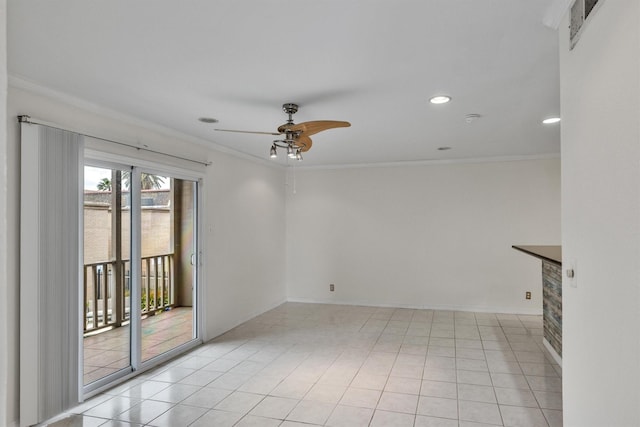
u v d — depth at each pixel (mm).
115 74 2875
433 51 2533
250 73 2865
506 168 6449
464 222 6637
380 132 4691
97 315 3707
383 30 2262
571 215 1931
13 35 2295
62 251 3195
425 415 3188
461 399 3453
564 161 2027
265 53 2545
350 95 3344
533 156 6293
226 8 2025
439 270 6750
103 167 3742
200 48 2473
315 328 5680
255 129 4457
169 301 4582
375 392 3609
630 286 1327
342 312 6609
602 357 1572
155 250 4359
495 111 3824
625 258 1358
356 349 4777
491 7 2035
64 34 2287
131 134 3961
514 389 3637
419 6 2020
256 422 3113
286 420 3141
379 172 7039
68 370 3240
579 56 1800
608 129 1483
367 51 2525
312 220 7359
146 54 2551
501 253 6477
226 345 4957
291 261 7457
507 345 4871
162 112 3797
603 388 1565
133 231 4051
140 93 3266
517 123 4277
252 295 6246
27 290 2947
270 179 6895
